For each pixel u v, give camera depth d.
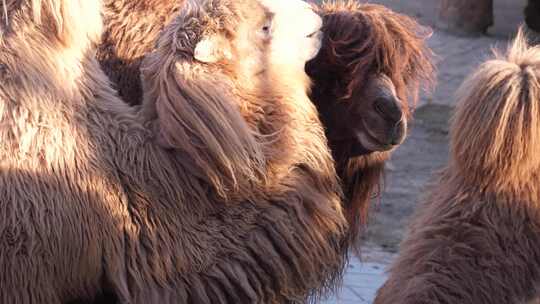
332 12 6.51
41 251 5.20
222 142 5.36
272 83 5.68
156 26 6.54
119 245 5.34
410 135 19.58
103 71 6.39
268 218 5.56
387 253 13.41
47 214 5.20
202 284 5.44
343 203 6.66
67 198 5.25
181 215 5.45
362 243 13.85
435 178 7.58
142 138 5.51
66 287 5.32
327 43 6.36
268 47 5.70
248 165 5.42
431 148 19.06
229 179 5.43
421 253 6.62
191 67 5.47
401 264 6.69
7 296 5.19
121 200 5.38
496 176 6.70
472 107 6.82
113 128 5.50
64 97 5.39
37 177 5.22
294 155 5.68
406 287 6.38
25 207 5.18
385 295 6.60
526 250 6.60
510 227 6.62
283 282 5.61
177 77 5.43
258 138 5.56
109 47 6.55
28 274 5.19
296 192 5.66
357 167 6.73
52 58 5.42
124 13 6.59
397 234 14.43
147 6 6.59
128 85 6.52
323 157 5.85
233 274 5.46
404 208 15.77
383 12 6.68
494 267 6.48
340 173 6.64
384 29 6.42
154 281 5.39
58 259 5.24
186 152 5.45
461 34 26.14
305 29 5.87
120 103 5.64
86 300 5.41
